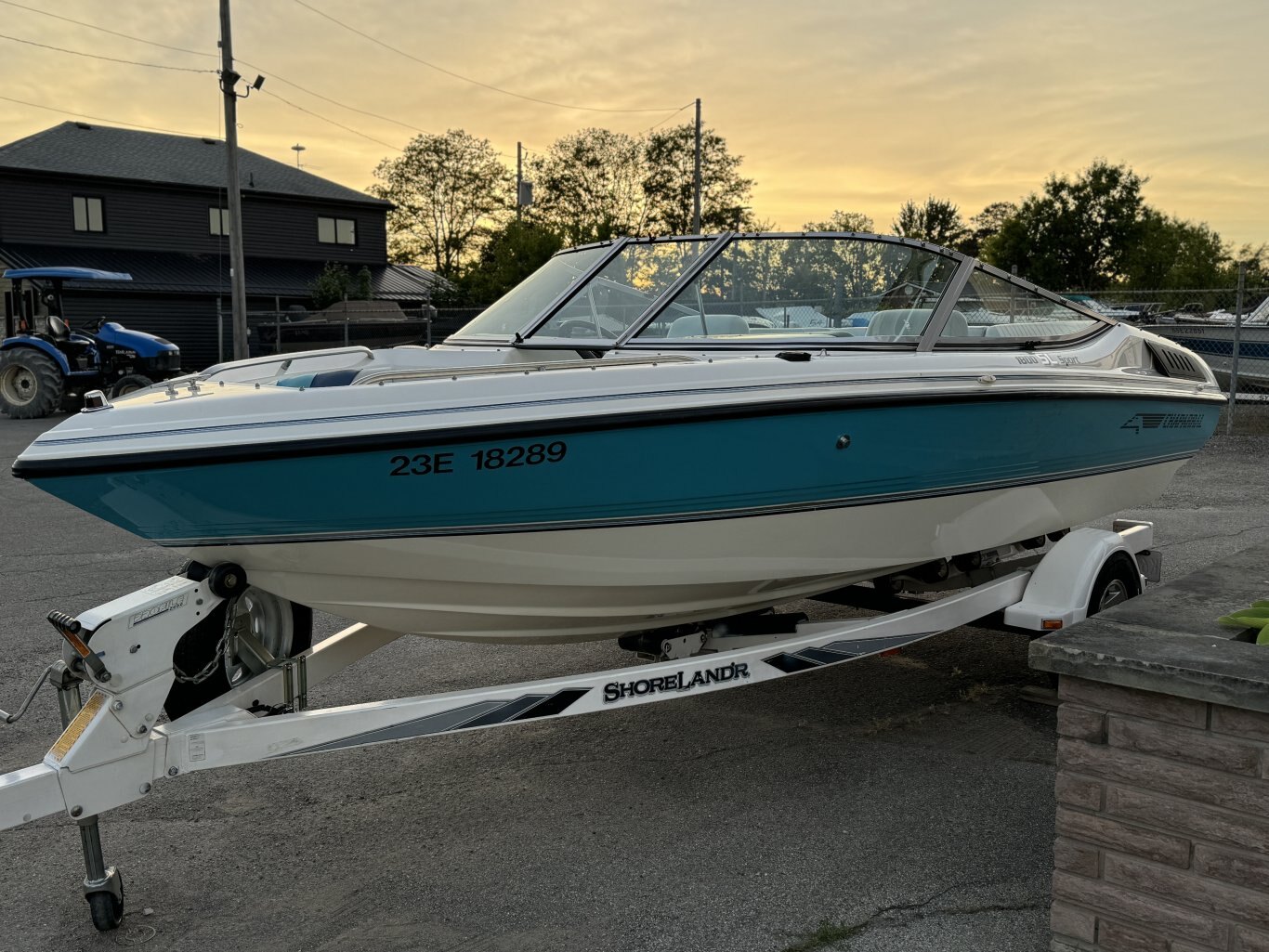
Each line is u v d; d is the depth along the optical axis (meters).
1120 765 2.05
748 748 3.47
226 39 18.97
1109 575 3.65
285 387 2.82
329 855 2.78
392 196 56.78
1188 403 4.37
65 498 2.54
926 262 3.66
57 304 15.56
